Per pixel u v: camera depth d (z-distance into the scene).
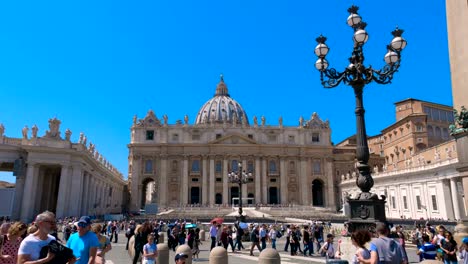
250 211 77.50
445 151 56.88
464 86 17.56
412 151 75.81
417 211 60.56
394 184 68.19
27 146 47.16
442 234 12.66
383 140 95.81
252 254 22.81
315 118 107.38
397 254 6.98
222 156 101.00
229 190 99.38
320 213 80.56
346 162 110.12
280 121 105.62
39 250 6.58
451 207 52.22
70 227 29.06
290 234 23.73
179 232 27.48
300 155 103.56
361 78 13.21
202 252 26.08
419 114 76.12
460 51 17.88
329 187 103.19
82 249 7.79
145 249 12.05
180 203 97.88
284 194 100.94
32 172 47.50
